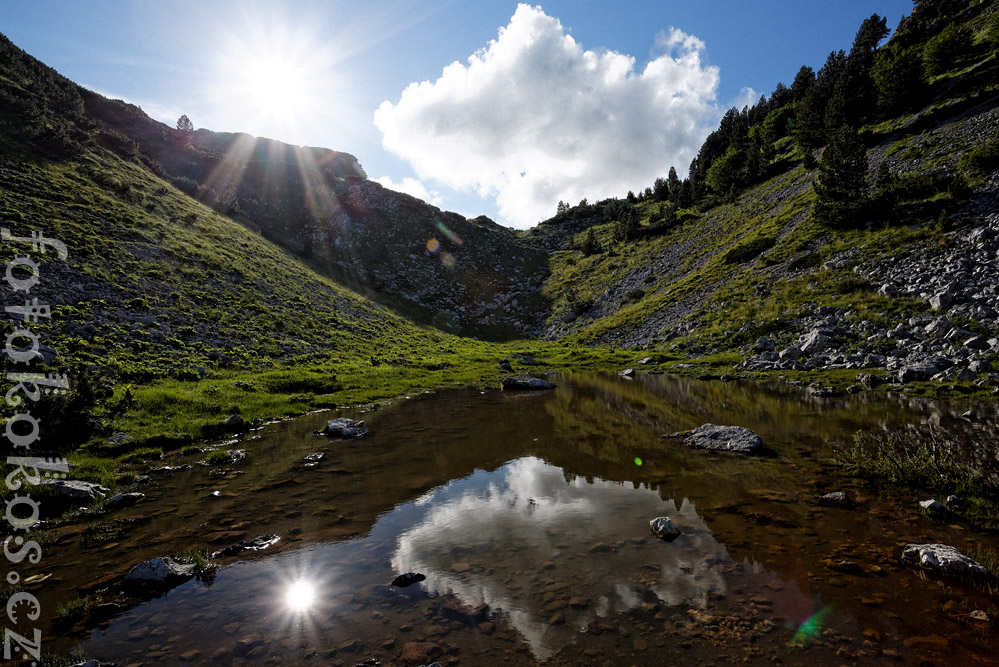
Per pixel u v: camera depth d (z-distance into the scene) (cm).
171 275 3781
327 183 11131
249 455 1491
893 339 2586
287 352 3484
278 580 710
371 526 911
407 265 9069
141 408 1856
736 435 1398
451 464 1339
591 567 704
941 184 3650
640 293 6288
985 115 4419
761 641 516
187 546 849
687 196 10331
